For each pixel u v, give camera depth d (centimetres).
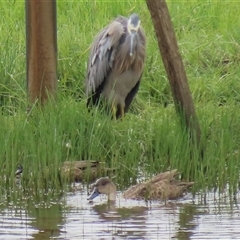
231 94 1608
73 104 1387
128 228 1075
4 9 1948
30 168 1270
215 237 1035
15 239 1027
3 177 1265
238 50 1766
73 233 1053
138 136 1389
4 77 1596
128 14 1950
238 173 1272
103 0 2028
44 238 1030
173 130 1338
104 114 1408
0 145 1275
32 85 1430
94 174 1296
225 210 1161
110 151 1336
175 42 1261
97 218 1120
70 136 1337
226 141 1297
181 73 1273
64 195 1241
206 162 1277
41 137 1284
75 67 1669
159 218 1122
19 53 1678
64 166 1286
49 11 1420
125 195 1227
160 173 1277
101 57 1580
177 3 2039
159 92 1616
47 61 1425
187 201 1213
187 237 1034
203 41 1800
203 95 1588
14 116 1347
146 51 1636
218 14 1992
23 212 1148
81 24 1900
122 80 1572
